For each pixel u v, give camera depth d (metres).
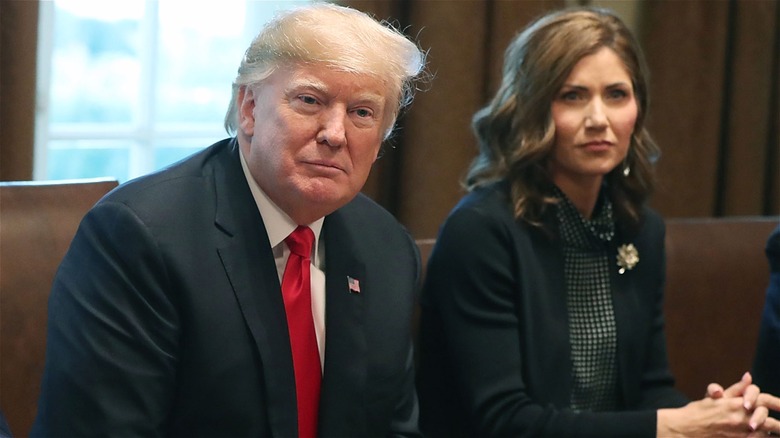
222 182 4.87
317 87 4.50
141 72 8.69
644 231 6.93
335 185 4.63
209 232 4.71
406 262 5.44
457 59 8.35
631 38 6.65
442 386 6.62
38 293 5.56
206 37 9.03
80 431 4.39
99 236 4.61
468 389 6.22
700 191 9.85
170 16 8.83
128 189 4.72
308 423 4.97
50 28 7.82
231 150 5.02
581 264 6.61
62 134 8.31
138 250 4.54
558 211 6.59
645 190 6.93
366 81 4.54
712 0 9.63
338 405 4.96
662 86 9.70
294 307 4.93
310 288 5.02
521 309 6.33
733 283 7.98
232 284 4.69
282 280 4.96
